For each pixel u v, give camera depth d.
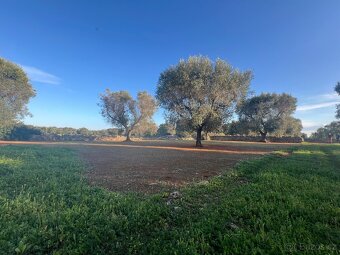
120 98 53.53
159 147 30.11
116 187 7.70
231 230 4.30
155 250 3.64
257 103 57.19
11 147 23.06
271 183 7.71
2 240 3.71
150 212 5.09
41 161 13.51
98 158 16.50
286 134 68.25
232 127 63.44
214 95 27.28
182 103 28.67
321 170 10.61
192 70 27.70
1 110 27.52
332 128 75.12
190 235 4.06
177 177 9.41
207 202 6.09
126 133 58.28
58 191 6.77
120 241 3.98
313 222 4.59
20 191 6.67
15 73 29.27
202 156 18.34
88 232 4.15
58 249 3.66
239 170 10.53
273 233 4.02
